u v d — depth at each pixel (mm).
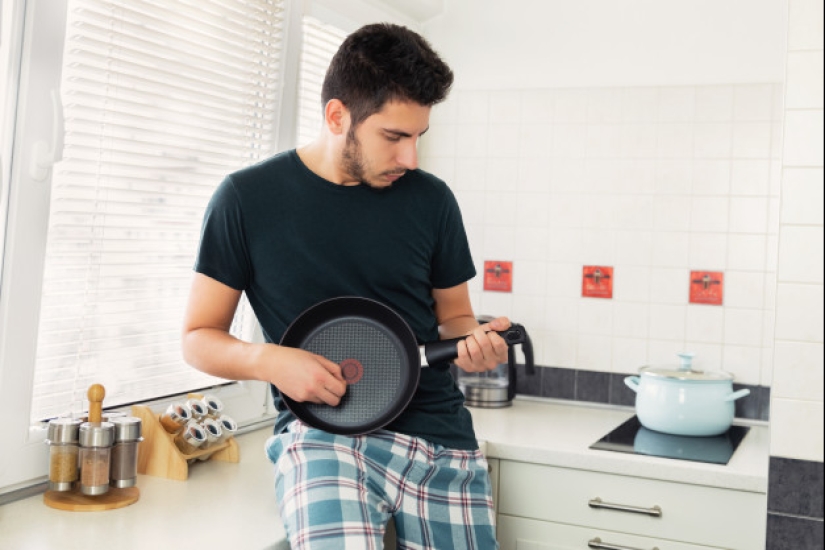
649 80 2770
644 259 2783
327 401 1587
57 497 1659
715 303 2703
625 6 2789
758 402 2656
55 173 1751
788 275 1916
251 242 1686
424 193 1790
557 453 2205
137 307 1988
